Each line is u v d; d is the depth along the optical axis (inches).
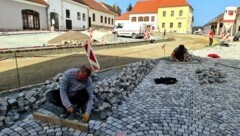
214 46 900.6
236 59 547.8
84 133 164.4
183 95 250.4
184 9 2472.9
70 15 1497.3
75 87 178.9
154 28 2647.6
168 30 2591.0
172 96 246.2
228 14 973.8
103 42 842.2
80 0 1695.4
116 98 223.1
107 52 666.2
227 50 762.2
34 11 1191.6
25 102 201.8
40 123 177.0
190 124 180.7
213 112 205.2
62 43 725.9
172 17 2546.8
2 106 189.3
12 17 1053.2
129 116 193.2
